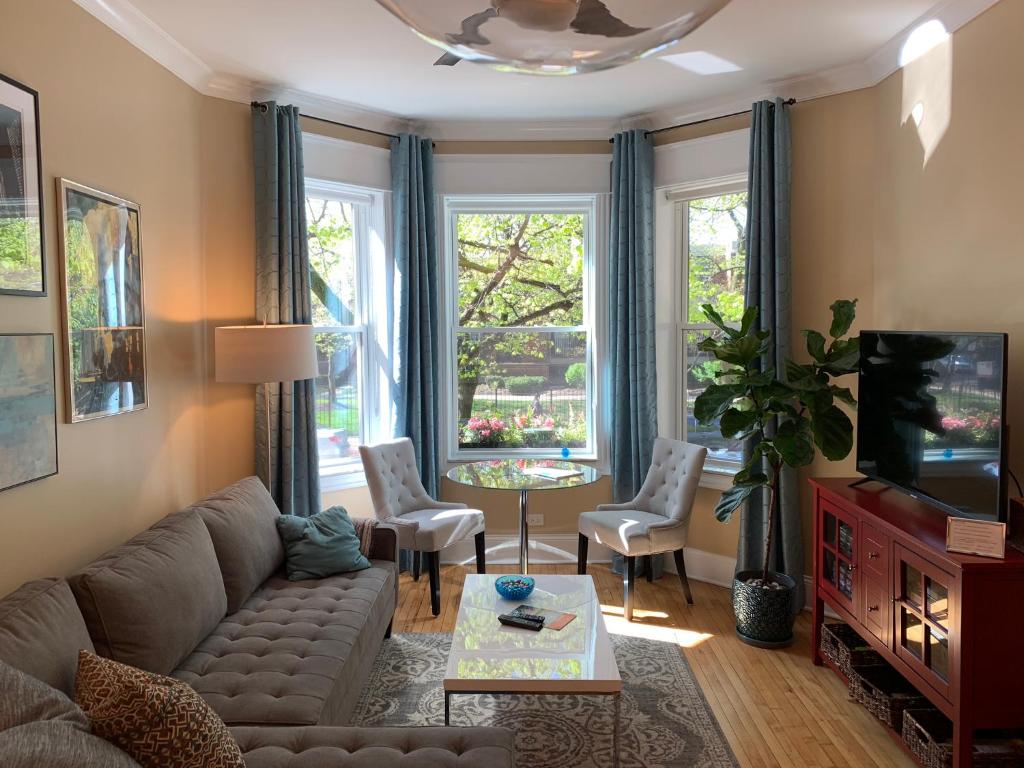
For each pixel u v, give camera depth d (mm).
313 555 3371
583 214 5070
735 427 3611
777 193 4020
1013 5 2791
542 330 5105
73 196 2715
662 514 4355
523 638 2691
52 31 2613
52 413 2566
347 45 3512
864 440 3285
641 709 3031
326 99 4316
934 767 2422
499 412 5148
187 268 3758
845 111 3943
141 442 3283
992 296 2953
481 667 2447
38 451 2479
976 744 2387
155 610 2328
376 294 4871
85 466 2818
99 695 1625
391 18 3203
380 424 4922
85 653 1770
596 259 4926
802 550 4082
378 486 4168
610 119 4750
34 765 1297
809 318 4113
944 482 2670
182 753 1573
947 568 2336
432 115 4645
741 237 4543
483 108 4516
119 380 3061
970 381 2523
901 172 3613
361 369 4891
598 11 1097
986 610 2258
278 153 4082
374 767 1891
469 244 5098
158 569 2453
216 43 3477
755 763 2643
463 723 2912
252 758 1930
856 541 3041
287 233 4102
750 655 3564
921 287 3453
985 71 2963
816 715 2988
